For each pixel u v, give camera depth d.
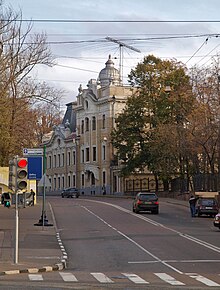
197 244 26.77
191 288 14.58
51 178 109.19
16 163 19.72
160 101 69.12
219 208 45.91
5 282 15.76
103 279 16.39
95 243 27.47
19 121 46.50
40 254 22.62
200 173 62.75
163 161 67.50
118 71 91.69
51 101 45.94
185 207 57.12
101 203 63.50
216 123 53.94
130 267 19.34
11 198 19.78
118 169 84.88
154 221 41.59
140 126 74.12
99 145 90.38
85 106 94.75
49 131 111.19
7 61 40.41
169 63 71.50
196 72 62.09
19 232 32.12
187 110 63.81
